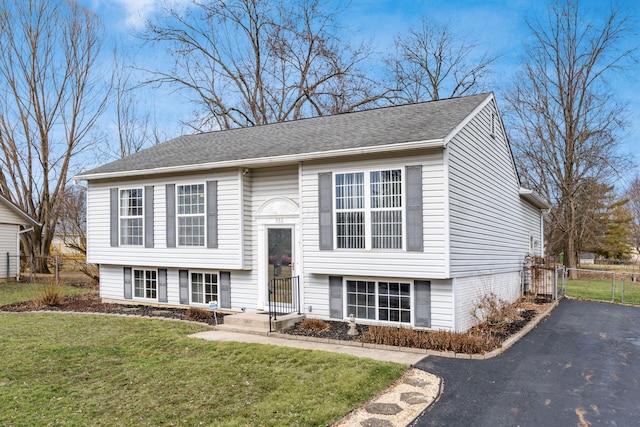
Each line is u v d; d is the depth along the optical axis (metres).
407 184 9.54
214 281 12.80
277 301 11.66
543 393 6.12
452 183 9.48
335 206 10.38
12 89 24.66
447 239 9.13
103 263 14.24
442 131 9.37
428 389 6.20
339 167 10.34
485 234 11.84
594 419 5.29
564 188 27.05
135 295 14.15
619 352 8.37
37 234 25.30
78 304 14.15
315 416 5.23
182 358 7.67
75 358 7.69
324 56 27.66
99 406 5.62
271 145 12.25
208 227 12.31
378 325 10.05
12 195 25.42
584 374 6.97
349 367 6.93
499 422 5.20
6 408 5.57
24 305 14.02
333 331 9.64
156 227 13.16
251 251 12.09
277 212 11.75
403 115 12.19
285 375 6.66
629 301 16.12
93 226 14.48
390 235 9.81
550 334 9.98
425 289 9.69
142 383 6.43
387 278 10.11
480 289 11.26
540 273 16.92
